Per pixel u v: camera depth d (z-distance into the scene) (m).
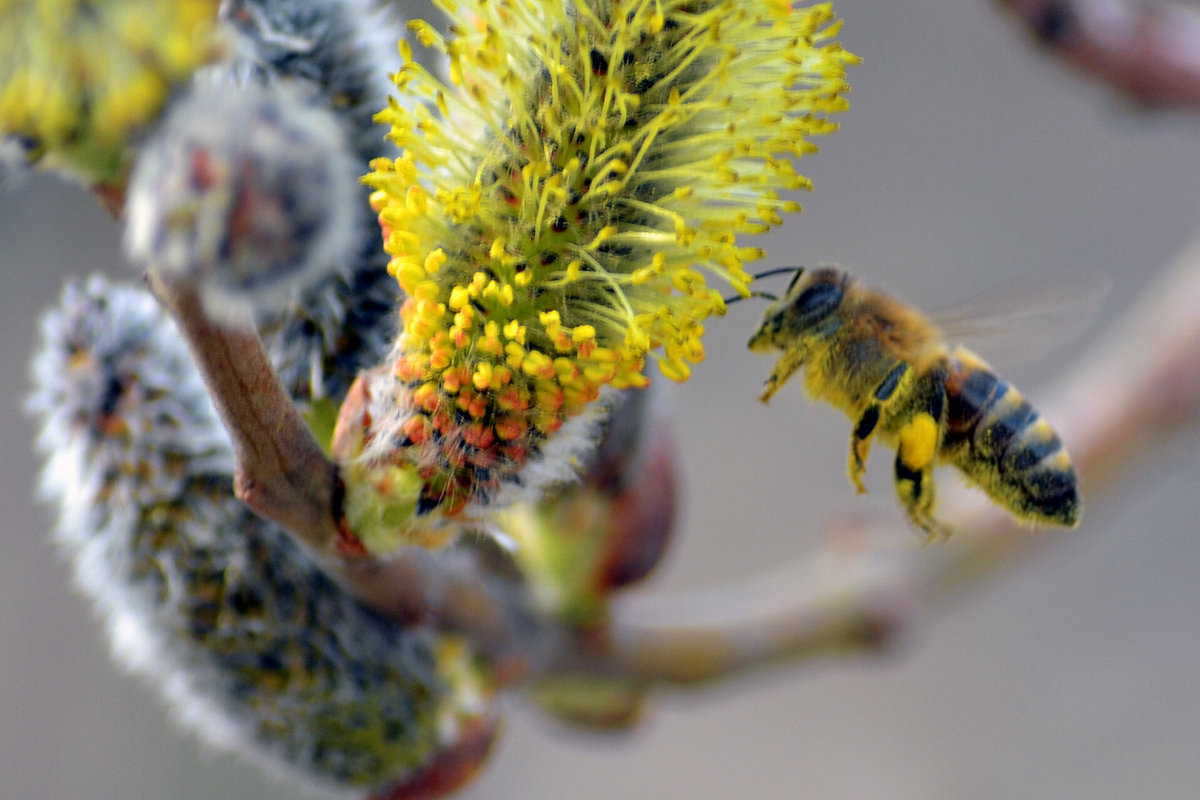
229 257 0.10
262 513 0.13
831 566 0.16
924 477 0.15
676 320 0.13
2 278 0.20
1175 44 0.15
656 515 0.15
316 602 0.14
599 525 0.15
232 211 0.10
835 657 0.16
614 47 0.13
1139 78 0.15
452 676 0.14
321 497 0.13
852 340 0.15
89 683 0.20
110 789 0.20
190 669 0.14
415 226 0.13
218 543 0.14
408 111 0.13
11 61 0.10
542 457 0.13
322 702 0.14
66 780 0.20
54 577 0.21
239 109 0.10
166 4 0.10
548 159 0.13
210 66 0.11
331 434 0.14
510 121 0.13
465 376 0.13
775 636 0.16
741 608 0.16
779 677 0.16
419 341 0.13
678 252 0.13
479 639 0.14
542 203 0.13
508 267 0.13
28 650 0.20
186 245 0.10
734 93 0.13
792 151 0.13
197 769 0.20
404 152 0.13
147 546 0.14
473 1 0.13
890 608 0.16
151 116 0.10
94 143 0.10
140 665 0.14
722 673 0.15
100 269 0.20
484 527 0.13
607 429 0.14
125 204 0.11
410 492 0.13
